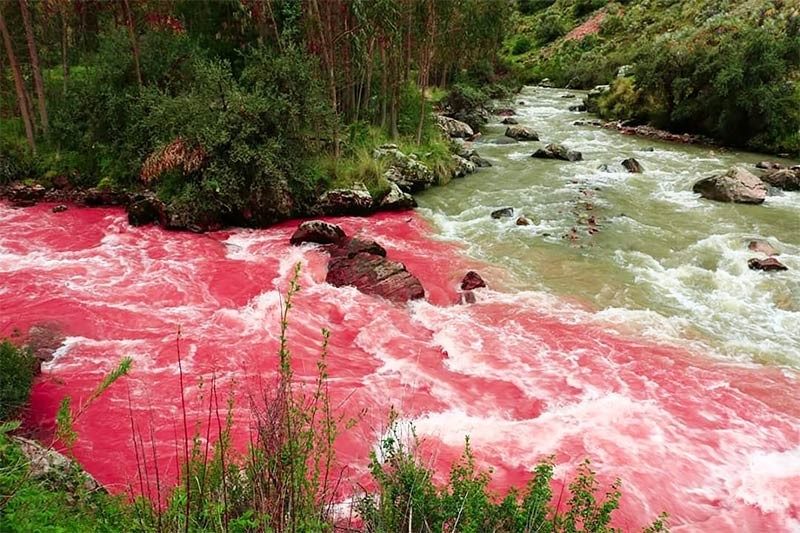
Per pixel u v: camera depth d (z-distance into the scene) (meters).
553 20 76.12
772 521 6.59
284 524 3.66
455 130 31.17
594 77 55.59
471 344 10.31
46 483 4.75
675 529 6.40
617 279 13.08
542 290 12.59
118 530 3.91
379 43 23.16
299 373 9.20
